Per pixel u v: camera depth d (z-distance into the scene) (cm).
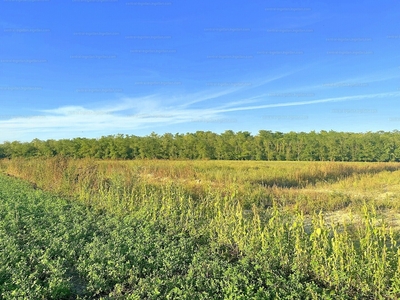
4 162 3491
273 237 661
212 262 598
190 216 887
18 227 856
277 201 1267
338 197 1334
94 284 536
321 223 622
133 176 1445
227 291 476
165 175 2094
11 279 521
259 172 2292
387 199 1266
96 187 1445
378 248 573
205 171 2372
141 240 734
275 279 535
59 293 511
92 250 659
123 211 1062
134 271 571
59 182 1608
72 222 923
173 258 625
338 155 4931
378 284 508
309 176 2170
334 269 536
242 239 686
